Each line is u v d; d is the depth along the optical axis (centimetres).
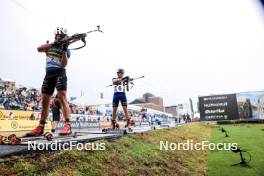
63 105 537
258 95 3728
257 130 2423
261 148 1385
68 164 432
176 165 761
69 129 538
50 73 488
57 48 504
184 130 1678
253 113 3700
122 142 683
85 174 432
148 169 608
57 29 522
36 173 365
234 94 3847
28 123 1220
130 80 892
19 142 445
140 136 865
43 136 500
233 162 1030
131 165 576
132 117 2567
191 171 780
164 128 1405
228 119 3800
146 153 702
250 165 1005
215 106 3900
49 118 1273
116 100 877
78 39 520
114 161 543
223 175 835
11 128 1102
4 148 402
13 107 1381
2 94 1311
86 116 1802
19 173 344
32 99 1550
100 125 1945
